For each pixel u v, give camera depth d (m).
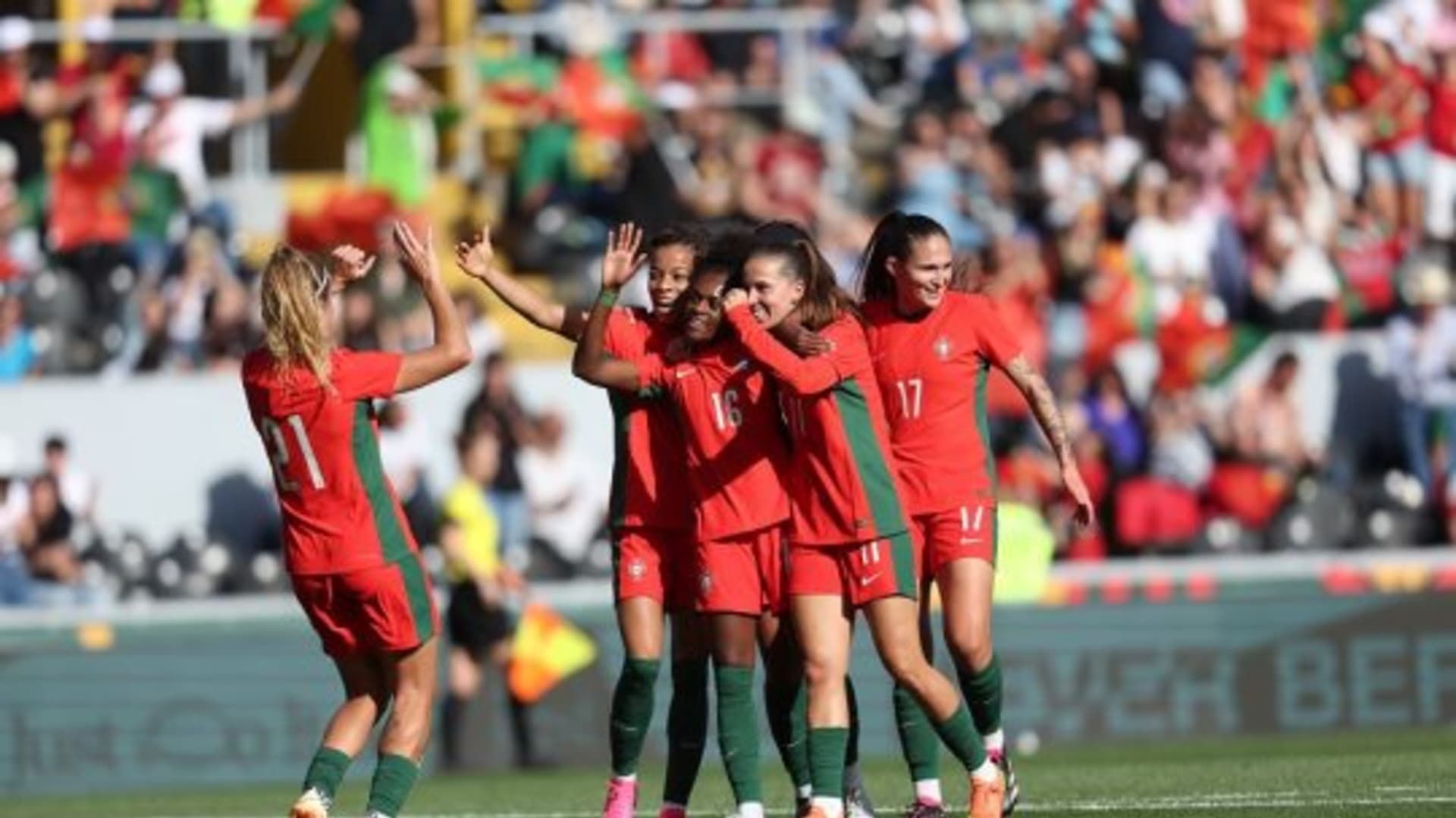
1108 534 67.62
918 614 33.88
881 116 77.44
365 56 74.06
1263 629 64.12
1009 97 76.75
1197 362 71.12
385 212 72.56
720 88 76.38
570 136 73.62
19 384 68.06
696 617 35.19
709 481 33.97
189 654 61.75
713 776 53.53
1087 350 71.06
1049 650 63.44
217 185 73.19
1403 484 69.38
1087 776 48.34
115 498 67.75
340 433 32.41
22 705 61.22
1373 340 71.12
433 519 66.75
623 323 35.28
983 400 35.78
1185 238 73.06
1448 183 75.00
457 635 62.09
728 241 33.97
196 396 68.44
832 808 32.56
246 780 61.66
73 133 71.81
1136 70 76.50
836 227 72.44
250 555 67.88
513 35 76.19
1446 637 64.50
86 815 49.66
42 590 65.50
